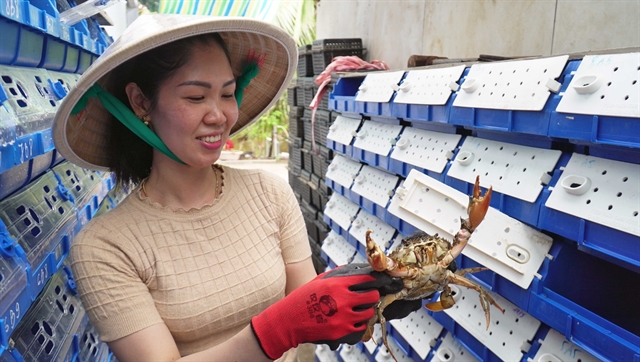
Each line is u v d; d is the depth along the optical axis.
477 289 1.39
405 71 2.54
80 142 1.36
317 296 1.10
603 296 1.70
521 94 1.65
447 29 3.96
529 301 1.62
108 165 1.45
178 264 1.24
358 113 3.16
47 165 1.97
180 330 1.24
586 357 1.49
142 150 1.38
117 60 1.10
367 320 1.15
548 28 3.03
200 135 1.20
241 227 1.35
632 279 1.74
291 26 9.93
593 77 1.41
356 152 3.03
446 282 1.32
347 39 5.00
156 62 1.16
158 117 1.21
